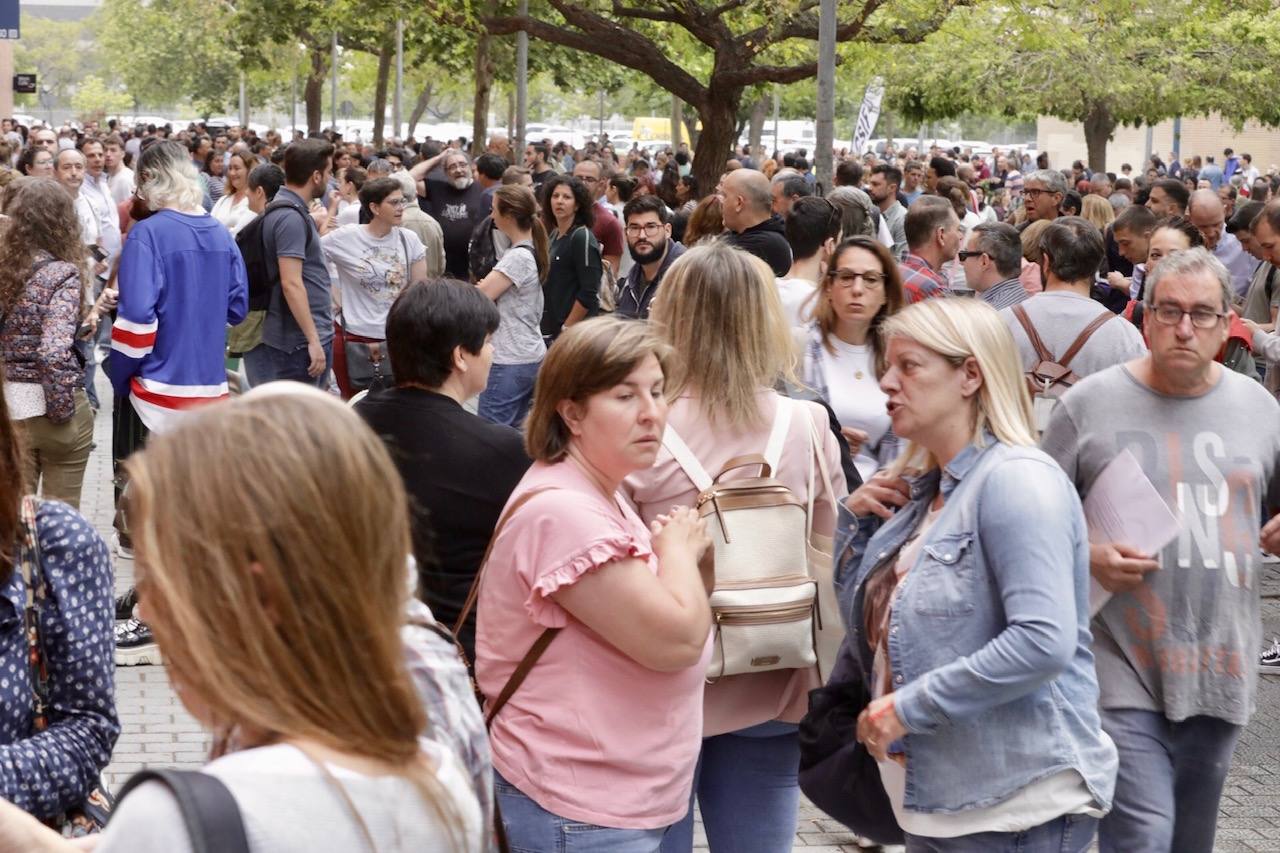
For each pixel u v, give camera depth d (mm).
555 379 3312
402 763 1727
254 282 9562
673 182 19547
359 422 1768
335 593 1681
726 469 3975
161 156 7949
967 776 3219
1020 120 53094
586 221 10680
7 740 2686
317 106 51219
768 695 4020
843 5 17266
